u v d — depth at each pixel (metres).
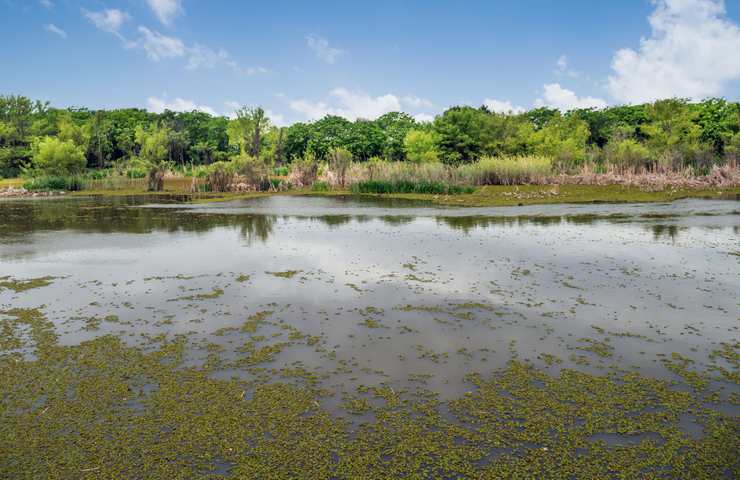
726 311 4.89
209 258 7.62
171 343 4.25
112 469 2.61
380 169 25.53
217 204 17.52
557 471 2.55
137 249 8.45
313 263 7.19
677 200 16.69
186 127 61.62
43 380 3.60
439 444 2.79
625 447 2.74
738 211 13.25
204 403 3.25
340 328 4.55
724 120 41.38
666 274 6.31
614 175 23.86
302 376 3.62
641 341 4.18
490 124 38.28
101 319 4.87
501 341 4.21
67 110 68.62
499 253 7.75
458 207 15.22
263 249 8.33
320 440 2.84
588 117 52.69
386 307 5.13
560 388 3.40
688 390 3.35
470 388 3.42
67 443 2.84
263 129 49.97
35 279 6.43
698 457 2.65
